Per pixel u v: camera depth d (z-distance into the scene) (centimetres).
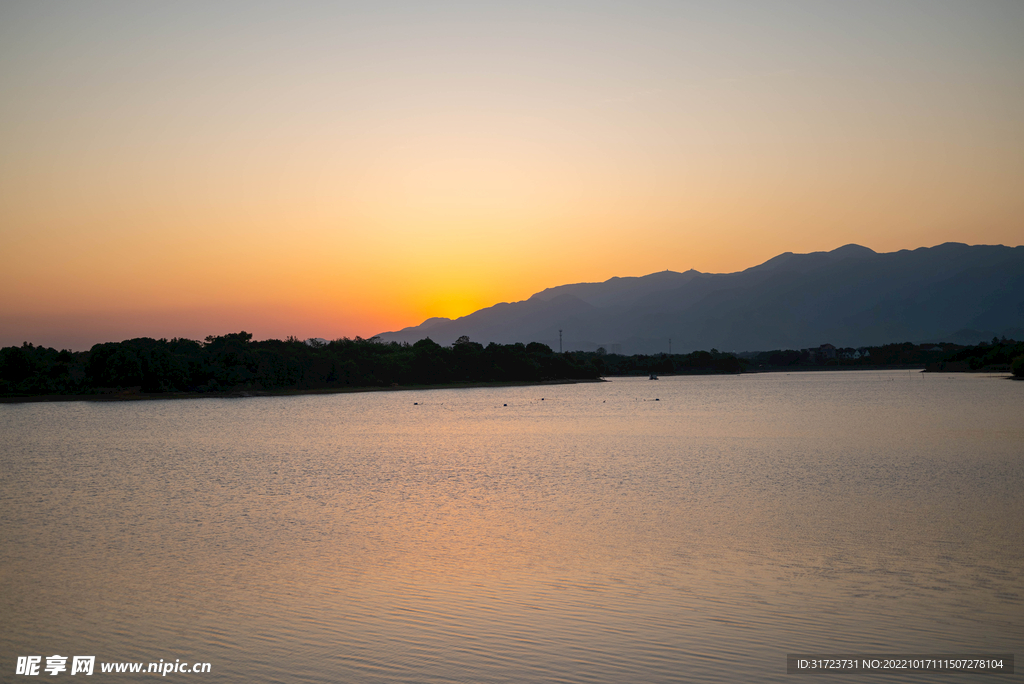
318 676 1662
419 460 6594
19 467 6569
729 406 15025
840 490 4306
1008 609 2070
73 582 2591
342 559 2867
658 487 4612
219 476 5650
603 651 1762
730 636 1862
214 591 2436
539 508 3966
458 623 2008
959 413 10550
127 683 1670
